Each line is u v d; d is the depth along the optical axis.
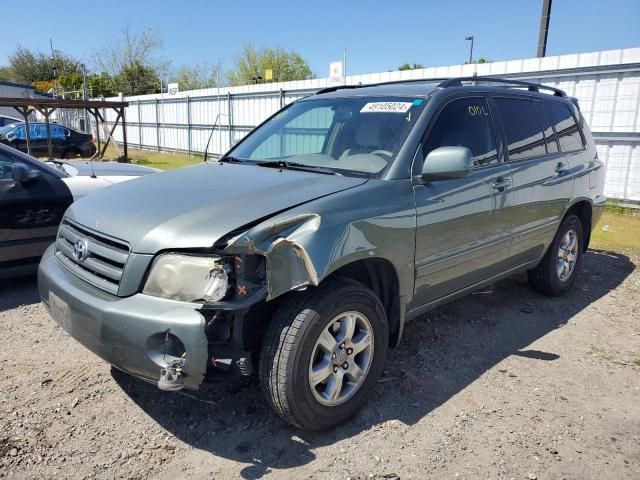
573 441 2.87
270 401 2.71
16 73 57.16
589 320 4.61
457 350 3.95
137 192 3.18
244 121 18.14
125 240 2.68
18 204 4.89
